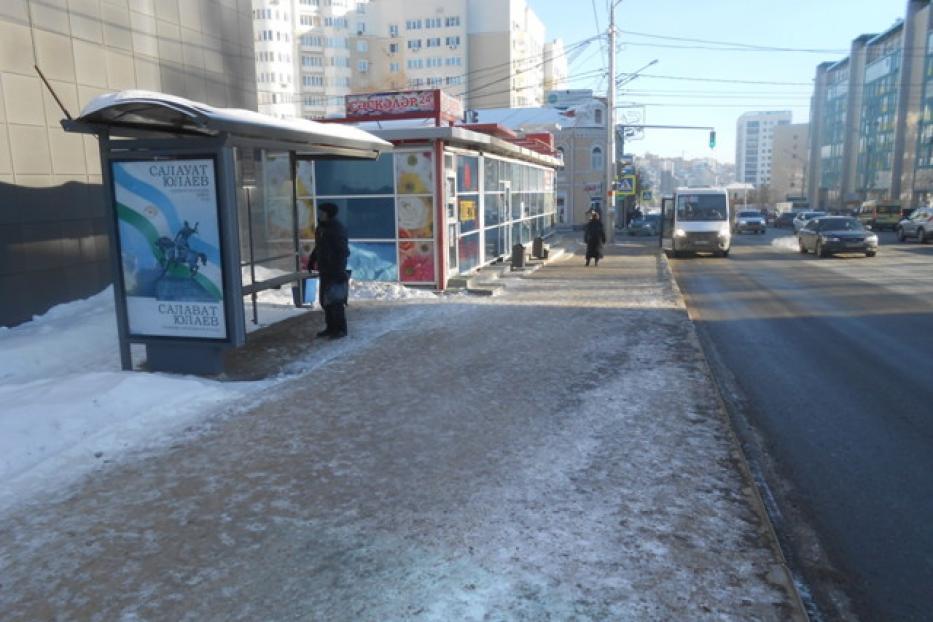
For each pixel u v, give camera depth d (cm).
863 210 4712
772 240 3775
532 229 2402
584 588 346
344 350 878
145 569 370
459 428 587
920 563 407
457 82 9531
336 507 440
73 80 1130
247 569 368
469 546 388
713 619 322
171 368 769
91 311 1091
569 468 501
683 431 580
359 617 323
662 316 1135
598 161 5391
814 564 407
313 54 9400
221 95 1530
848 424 650
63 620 327
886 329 1102
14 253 1026
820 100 11425
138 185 729
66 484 481
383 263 1435
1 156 1004
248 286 867
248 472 497
